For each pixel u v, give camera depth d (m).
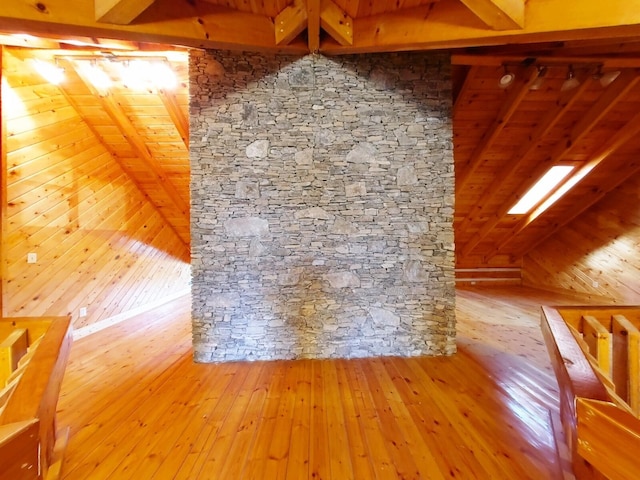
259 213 2.94
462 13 2.18
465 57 3.07
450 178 3.00
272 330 2.96
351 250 2.98
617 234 5.21
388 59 2.97
